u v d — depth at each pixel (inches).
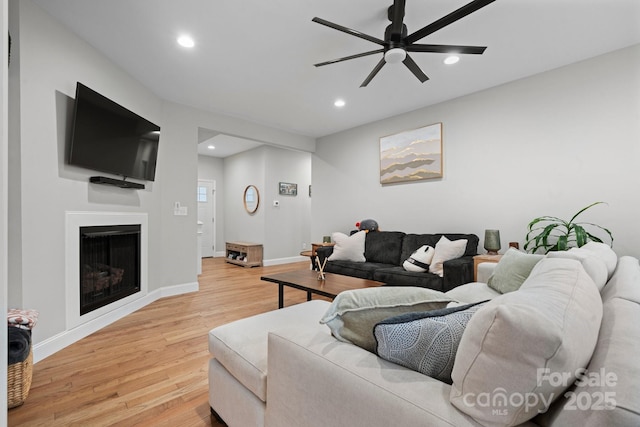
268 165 250.8
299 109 161.6
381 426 28.6
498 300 27.3
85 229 97.6
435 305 39.4
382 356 33.8
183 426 56.2
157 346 89.7
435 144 151.5
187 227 154.3
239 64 114.1
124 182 111.2
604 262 51.8
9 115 75.8
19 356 60.7
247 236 267.1
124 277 120.2
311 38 98.0
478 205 136.9
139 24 90.5
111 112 104.5
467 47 81.5
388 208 173.9
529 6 82.1
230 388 52.1
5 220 26.1
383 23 91.0
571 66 112.3
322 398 34.7
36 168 81.0
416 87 133.4
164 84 130.6
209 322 110.4
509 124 127.5
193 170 157.5
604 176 105.3
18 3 76.8
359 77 124.6
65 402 62.9
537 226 119.6
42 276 82.5
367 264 146.6
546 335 20.9
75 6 82.4
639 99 99.1
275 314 67.6
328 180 209.6
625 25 89.9
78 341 93.0
